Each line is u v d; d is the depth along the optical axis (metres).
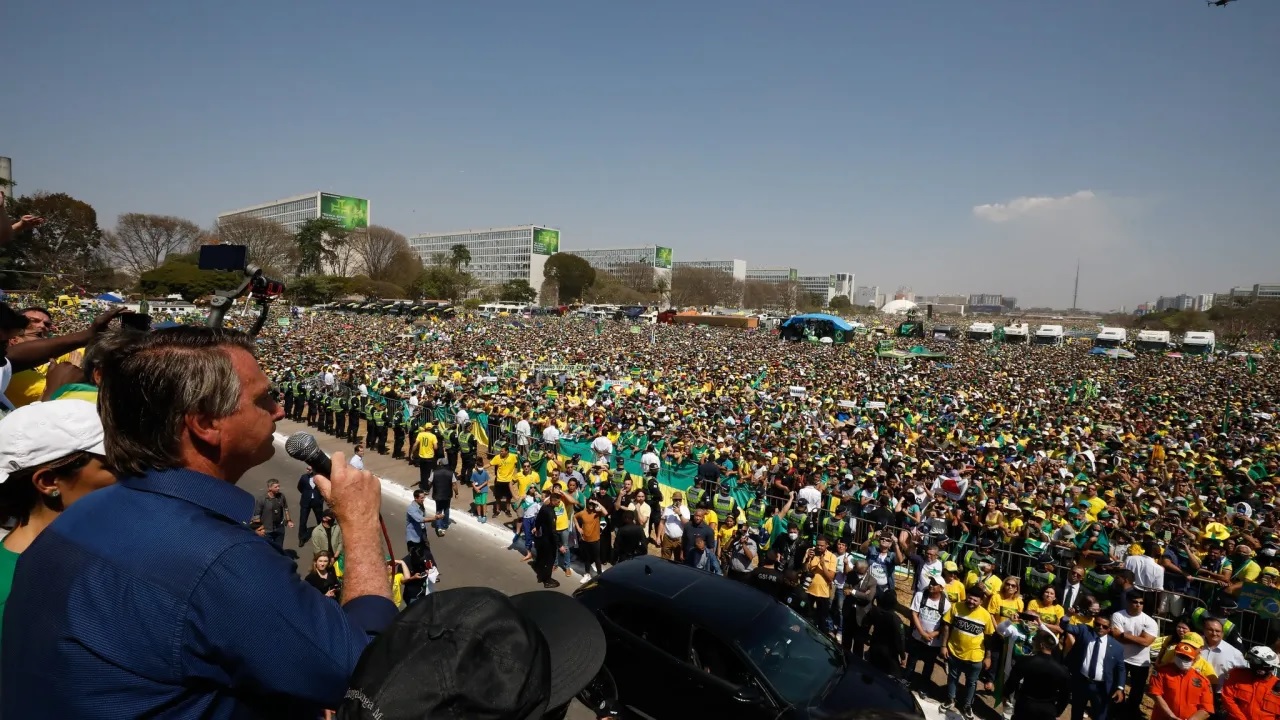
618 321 97.50
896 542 11.58
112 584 1.28
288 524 14.25
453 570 12.50
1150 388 40.12
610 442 17.83
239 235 94.44
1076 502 13.95
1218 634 7.90
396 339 51.66
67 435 1.92
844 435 20.86
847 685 7.38
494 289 137.88
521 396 24.78
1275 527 12.10
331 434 23.11
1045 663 7.65
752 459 16.31
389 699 1.18
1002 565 11.71
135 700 1.26
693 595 8.20
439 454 17.25
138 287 66.50
